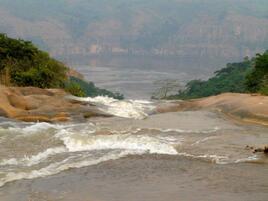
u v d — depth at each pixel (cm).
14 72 4272
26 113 2494
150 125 2369
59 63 4966
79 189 1312
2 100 2567
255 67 4678
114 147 1811
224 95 3328
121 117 2688
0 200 1226
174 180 1388
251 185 1338
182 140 1966
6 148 1800
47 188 1323
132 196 1251
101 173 1462
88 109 2712
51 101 2755
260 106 2652
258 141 1942
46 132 2075
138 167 1523
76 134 1986
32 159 1642
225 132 2175
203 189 1305
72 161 1603
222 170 1489
